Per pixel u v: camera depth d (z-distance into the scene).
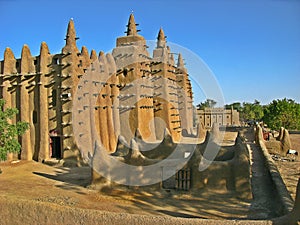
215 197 17.25
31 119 31.94
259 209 15.16
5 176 24.95
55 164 29.12
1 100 25.77
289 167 24.22
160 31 38.59
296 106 58.25
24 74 31.95
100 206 16.20
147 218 11.43
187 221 11.12
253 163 25.28
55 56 30.94
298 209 10.73
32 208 12.91
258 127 35.62
